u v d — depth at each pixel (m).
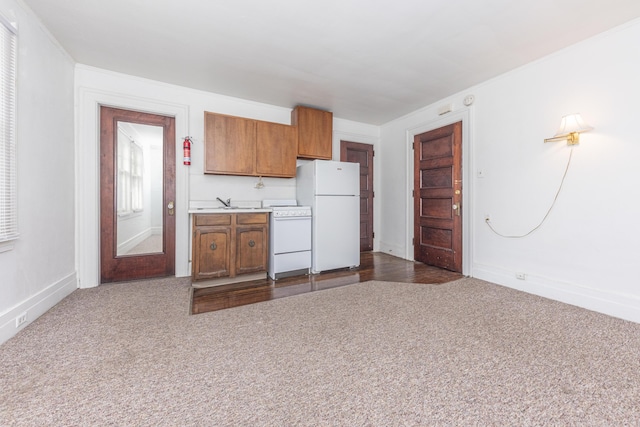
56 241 2.44
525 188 2.82
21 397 1.26
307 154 3.92
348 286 3.02
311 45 2.47
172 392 1.31
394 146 4.66
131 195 3.17
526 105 2.80
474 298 2.62
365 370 1.49
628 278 2.15
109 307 2.36
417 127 4.16
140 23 2.17
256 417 1.16
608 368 1.49
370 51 2.56
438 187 3.82
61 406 1.21
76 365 1.52
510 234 2.96
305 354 1.64
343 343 1.77
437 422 1.12
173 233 3.34
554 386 1.35
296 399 1.26
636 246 2.11
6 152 1.77
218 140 3.27
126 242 3.14
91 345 1.73
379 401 1.25
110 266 3.04
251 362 1.56
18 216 1.91
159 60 2.74
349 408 1.21
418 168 4.15
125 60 2.74
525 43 2.44
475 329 1.97
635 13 2.03
